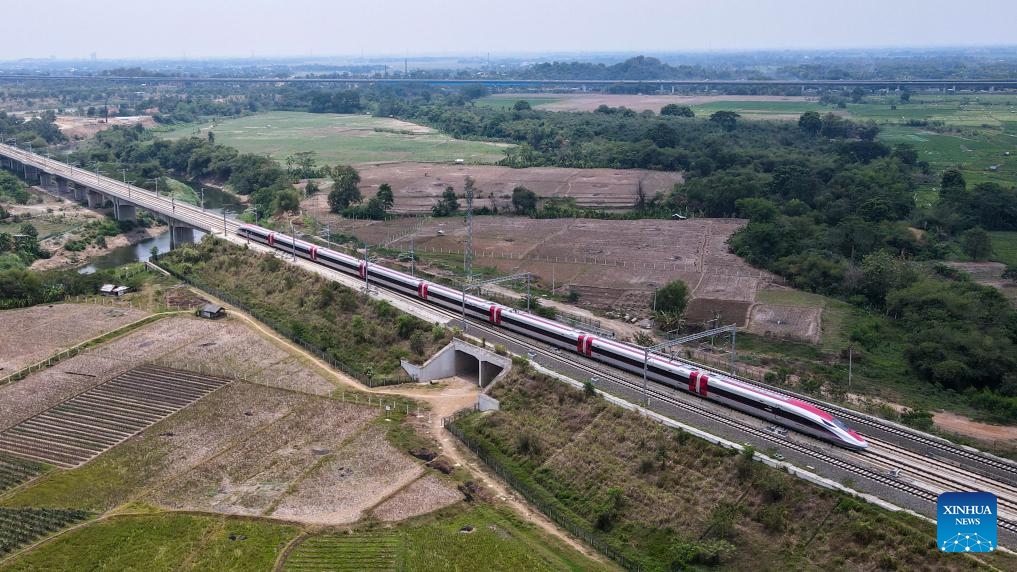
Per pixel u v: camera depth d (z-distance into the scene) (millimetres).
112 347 164000
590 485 109562
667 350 150625
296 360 158250
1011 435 120062
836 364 150375
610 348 137000
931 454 107250
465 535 102062
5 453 122875
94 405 139000
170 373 151750
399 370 151875
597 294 189875
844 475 100250
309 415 134875
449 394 143500
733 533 95562
